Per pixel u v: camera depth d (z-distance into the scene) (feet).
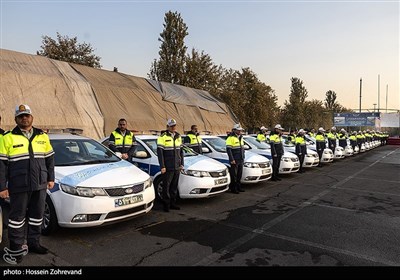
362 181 33.35
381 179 35.04
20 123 12.48
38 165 12.69
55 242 14.37
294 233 16.08
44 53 77.46
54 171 14.33
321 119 163.63
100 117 42.14
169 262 12.46
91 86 44.29
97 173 15.70
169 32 93.91
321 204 22.50
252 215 19.40
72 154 17.87
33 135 12.76
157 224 17.31
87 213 14.21
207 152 29.19
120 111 45.65
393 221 18.42
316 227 17.11
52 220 14.70
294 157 35.58
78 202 14.25
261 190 27.55
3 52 38.09
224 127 69.05
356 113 134.62
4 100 33.65
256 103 102.01
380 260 12.87
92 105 42.50
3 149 11.96
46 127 35.37
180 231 16.17
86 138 20.04
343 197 24.99
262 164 28.43
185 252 13.46
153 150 23.54
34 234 13.03
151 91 54.90
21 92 35.63
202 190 21.25
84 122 39.65
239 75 105.40
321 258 12.99
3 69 35.50
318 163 43.42
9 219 12.28
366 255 13.37
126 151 23.81
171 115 55.42
